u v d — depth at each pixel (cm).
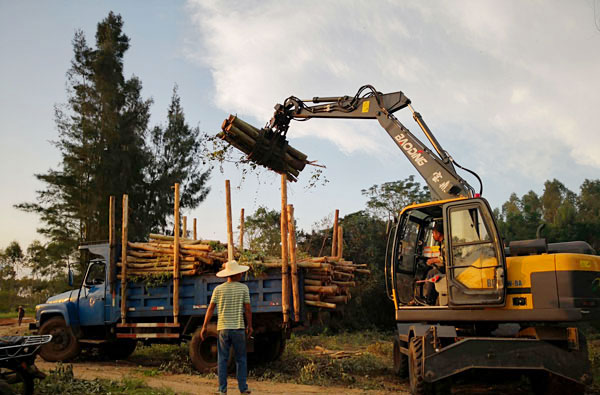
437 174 818
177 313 916
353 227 2331
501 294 620
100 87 3303
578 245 683
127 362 1048
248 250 912
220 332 601
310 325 895
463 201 671
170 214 3531
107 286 1027
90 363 1030
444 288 681
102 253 1044
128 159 3241
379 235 2366
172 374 859
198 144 3731
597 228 3694
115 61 3438
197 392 679
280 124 1021
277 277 855
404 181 3198
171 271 931
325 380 797
